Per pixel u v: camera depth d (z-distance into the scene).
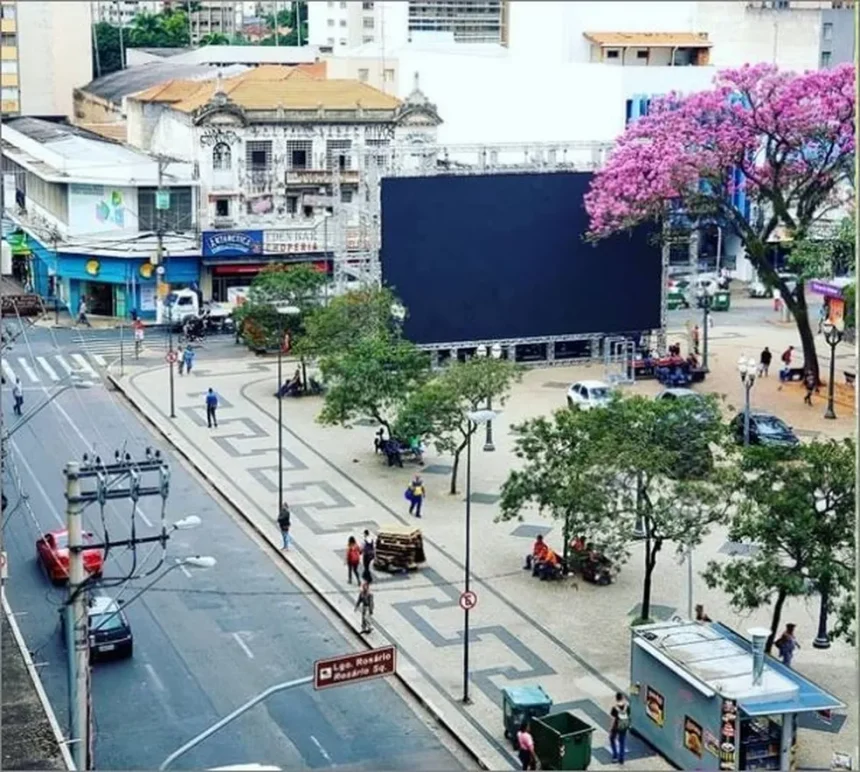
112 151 116.75
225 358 97.00
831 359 81.69
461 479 70.31
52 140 120.81
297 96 112.94
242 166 111.56
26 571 58.47
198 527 63.91
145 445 77.00
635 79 124.62
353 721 46.03
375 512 65.75
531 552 60.31
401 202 89.44
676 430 53.25
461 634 52.31
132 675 48.94
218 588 57.03
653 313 96.19
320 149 113.25
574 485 52.00
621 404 55.56
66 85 174.12
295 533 63.00
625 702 44.91
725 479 50.03
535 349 95.69
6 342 89.69
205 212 110.75
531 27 146.25
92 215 109.56
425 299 90.75
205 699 47.22
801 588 44.75
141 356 97.81
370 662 37.91
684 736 42.72
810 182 87.88
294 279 95.12
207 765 42.84
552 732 42.53
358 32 199.38
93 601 50.44
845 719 45.59
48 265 113.06
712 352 98.25
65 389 79.25
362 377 71.44
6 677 48.16
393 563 58.38
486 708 46.66
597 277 94.50
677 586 56.34
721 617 53.28
